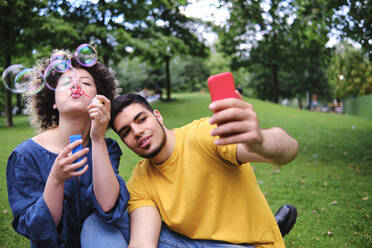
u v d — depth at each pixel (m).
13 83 1.72
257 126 0.93
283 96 25.72
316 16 4.78
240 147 1.38
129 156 4.32
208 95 19.55
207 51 15.61
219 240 1.54
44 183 1.53
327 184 4.31
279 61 8.23
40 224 1.36
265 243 1.57
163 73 29.69
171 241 1.59
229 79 0.97
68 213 1.57
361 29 4.82
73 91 1.58
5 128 9.37
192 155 1.54
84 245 1.48
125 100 1.51
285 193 3.90
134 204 1.63
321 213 3.20
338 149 6.89
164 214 1.61
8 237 2.51
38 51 9.75
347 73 6.43
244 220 1.53
